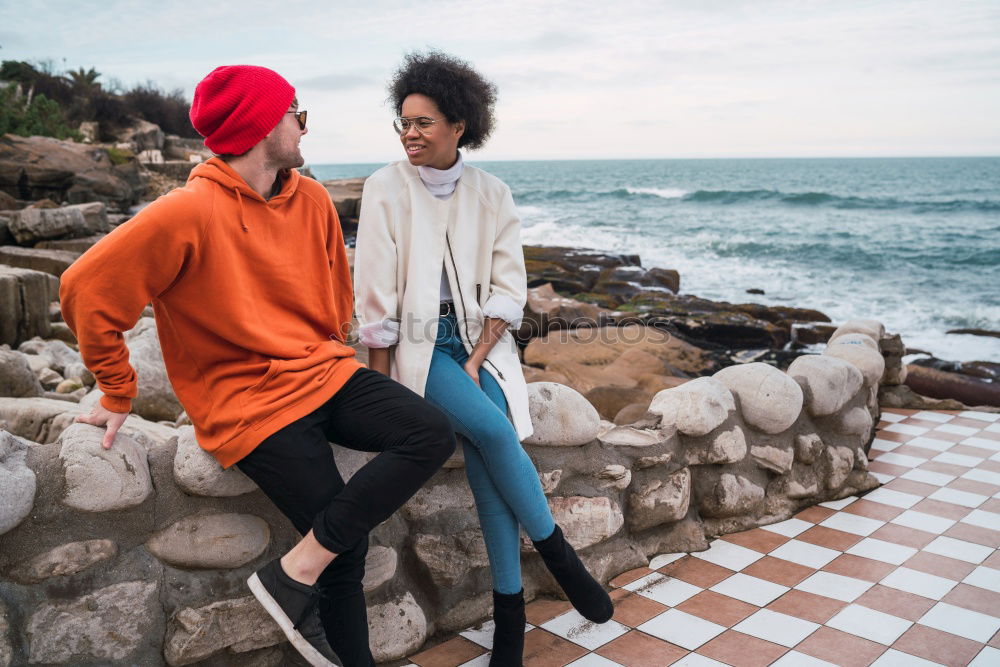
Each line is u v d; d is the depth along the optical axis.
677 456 3.09
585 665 2.29
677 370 7.64
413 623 2.40
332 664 1.82
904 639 2.45
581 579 2.27
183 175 30.03
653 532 3.05
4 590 1.76
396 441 1.85
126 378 1.88
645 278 14.90
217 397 1.89
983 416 5.10
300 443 1.84
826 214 44.88
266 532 2.11
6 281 6.80
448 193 2.35
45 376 5.58
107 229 14.59
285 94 1.91
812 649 2.38
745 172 129.88
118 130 33.84
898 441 4.56
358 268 2.27
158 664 1.95
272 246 1.94
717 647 2.40
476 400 2.21
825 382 3.49
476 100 2.21
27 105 29.09
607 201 59.72
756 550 3.10
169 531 1.97
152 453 2.04
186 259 1.79
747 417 3.30
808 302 16.09
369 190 2.28
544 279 14.46
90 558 1.85
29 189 19.27
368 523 1.81
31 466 1.84
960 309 14.98
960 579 2.85
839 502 3.62
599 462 2.84
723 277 20.11
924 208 48.06
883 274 20.98
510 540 2.26
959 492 3.74
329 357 1.97
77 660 1.84
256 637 2.06
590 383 6.93
